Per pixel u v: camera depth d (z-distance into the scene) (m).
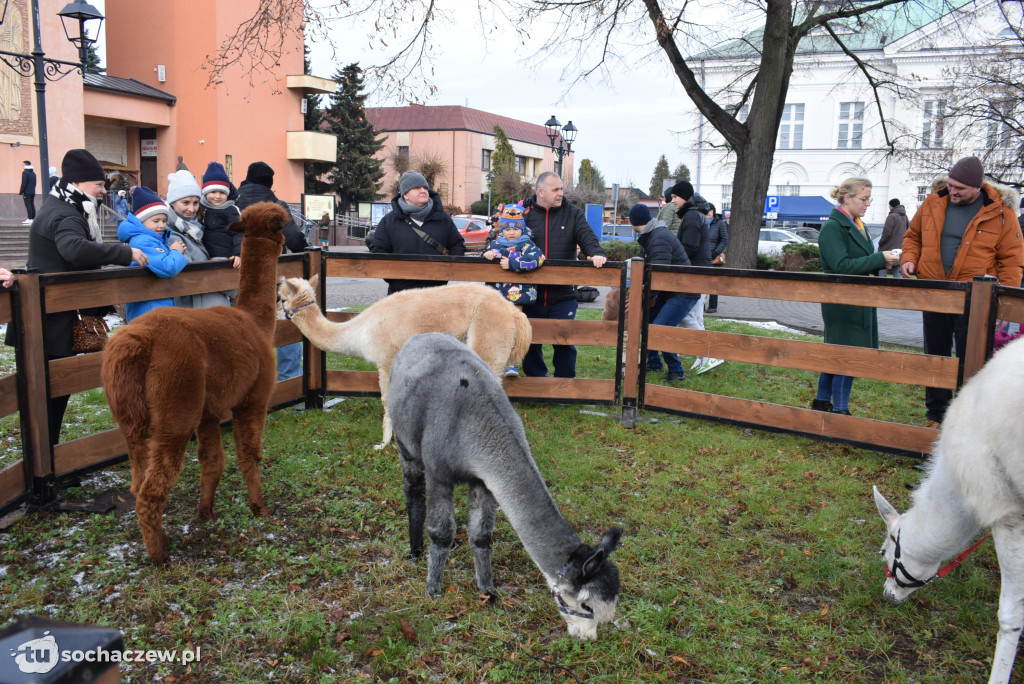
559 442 5.52
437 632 3.13
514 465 2.98
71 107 21.69
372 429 5.69
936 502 3.02
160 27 27.34
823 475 5.00
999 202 5.30
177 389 3.31
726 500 4.56
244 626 3.11
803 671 2.95
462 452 3.08
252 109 28.58
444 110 54.25
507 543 3.92
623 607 3.38
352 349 5.09
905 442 5.12
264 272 4.07
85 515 4.10
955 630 3.26
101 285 4.31
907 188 35.84
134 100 26.12
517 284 6.04
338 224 32.56
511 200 47.41
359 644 3.01
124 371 3.20
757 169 15.18
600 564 2.72
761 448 5.54
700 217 8.59
